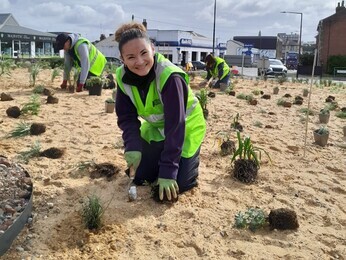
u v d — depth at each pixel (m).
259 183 3.89
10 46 48.88
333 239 2.94
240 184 3.83
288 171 4.27
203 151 4.79
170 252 2.65
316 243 2.87
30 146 4.55
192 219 3.10
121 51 3.03
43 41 53.22
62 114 6.52
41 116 6.26
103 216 3.03
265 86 14.50
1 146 4.55
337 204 3.54
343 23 44.50
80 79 9.05
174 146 3.15
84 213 2.92
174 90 3.13
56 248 2.62
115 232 2.83
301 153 5.02
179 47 48.09
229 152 4.64
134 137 3.31
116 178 3.76
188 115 3.53
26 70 13.82
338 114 8.12
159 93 3.22
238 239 2.87
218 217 3.14
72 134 5.25
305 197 3.63
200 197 3.48
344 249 2.81
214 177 3.95
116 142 4.92
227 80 12.04
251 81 16.88
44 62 16.12
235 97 10.20
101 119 6.26
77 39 8.93
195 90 11.51
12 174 3.30
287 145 5.33
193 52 52.56
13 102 7.29
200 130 3.61
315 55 4.76
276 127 6.54
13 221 2.67
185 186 3.52
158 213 3.17
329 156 4.95
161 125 3.52
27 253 2.56
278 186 3.84
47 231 2.80
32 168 3.89
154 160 3.50
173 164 3.19
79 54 8.94
